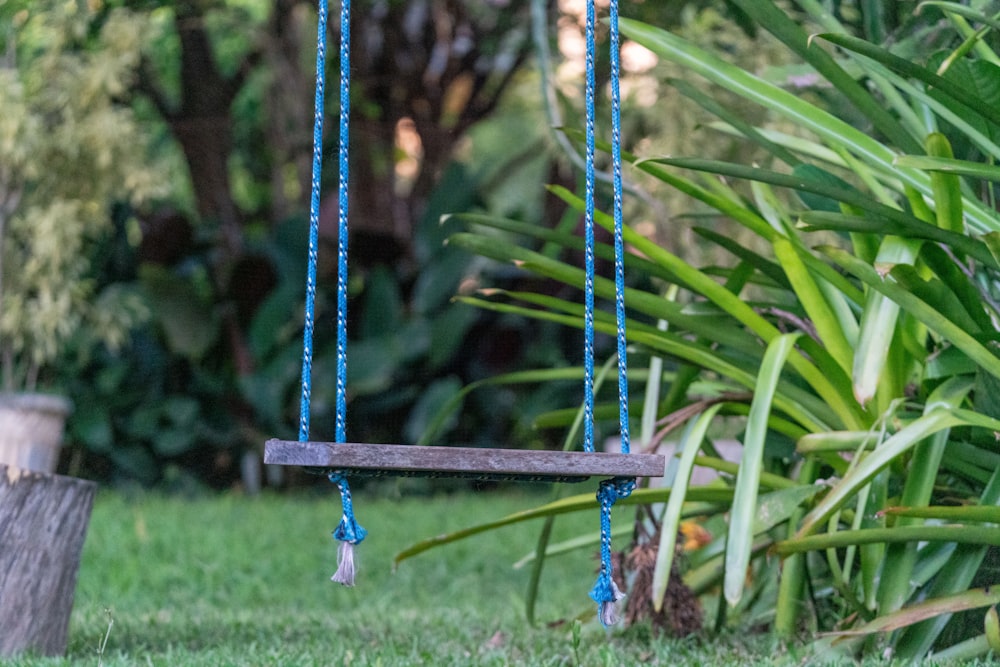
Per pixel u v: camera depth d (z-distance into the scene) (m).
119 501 11.66
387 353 13.63
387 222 15.26
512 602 6.67
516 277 14.59
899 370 4.41
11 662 4.07
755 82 4.34
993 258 3.97
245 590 7.12
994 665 3.89
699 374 5.36
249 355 13.91
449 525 10.27
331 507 11.60
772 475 4.79
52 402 7.59
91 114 10.46
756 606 5.39
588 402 3.39
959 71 4.06
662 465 3.06
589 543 5.29
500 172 16.42
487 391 14.92
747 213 4.41
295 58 14.56
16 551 4.33
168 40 15.31
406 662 4.29
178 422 13.66
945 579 4.16
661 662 4.19
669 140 10.01
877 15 5.16
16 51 10.70
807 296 4.37
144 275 13.06
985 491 4.16
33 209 10.45
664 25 9.30
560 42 11.31
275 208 15.34
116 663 4.15
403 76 15.20
